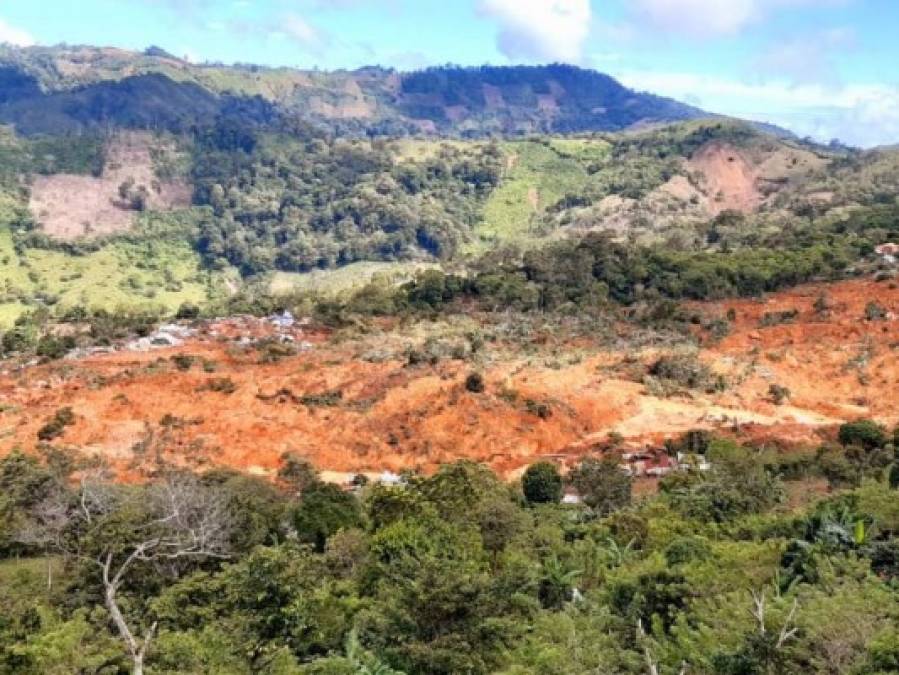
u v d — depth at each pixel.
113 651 21.84
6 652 21.81
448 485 35.62
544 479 43.03
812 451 49.53
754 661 18.09
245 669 22.50
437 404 61.81
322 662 20.75
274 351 75.69
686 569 25.36
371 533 33.16
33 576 30.05
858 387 68.62
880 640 17.12
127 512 29.09
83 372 68.38
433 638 21.98
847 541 25.66
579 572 28.09
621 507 40.53
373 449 57.94
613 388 65.88
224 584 25.70
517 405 61.84
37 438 56.66
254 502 35.28
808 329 79.00
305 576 25.06
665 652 20.58
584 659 20.19
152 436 57.78
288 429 59.72
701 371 69.62
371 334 83.69
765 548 26.27
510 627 22.14
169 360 71.94
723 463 43.22
